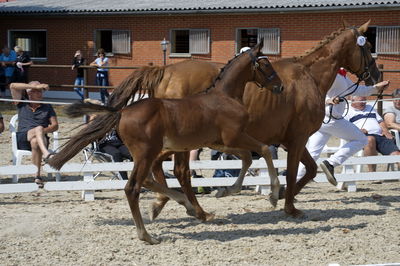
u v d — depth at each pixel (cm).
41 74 3161
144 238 739
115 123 730
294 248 730
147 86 846
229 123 768
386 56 2505
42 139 1065
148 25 2942
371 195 1065
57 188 988
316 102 873
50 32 3128
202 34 2838
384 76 2508
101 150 1078
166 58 2920
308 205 976
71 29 3088
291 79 869
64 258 687
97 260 680
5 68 2705
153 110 730
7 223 836
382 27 2497
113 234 784
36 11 3025
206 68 855
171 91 842
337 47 916
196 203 842
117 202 990
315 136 1019
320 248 732
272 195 802
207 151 1536
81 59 2683
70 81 3097
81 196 1034
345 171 1119
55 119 1116
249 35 2794
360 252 720
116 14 2909
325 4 2519
